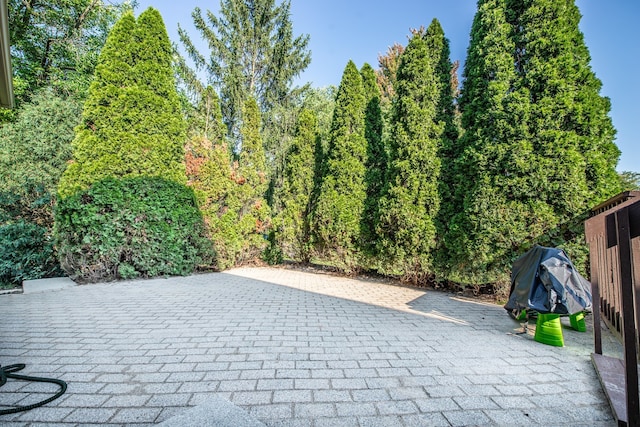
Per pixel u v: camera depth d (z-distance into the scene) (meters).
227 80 14.00
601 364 2.50
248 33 14.28
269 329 3.58
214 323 3.78
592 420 1.85
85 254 6.21
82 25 11.08
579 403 2.04
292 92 15.26
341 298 5.45
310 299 5.31
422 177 6.37
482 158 5.25
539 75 4.89
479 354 2.89
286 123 14.27
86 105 6.20
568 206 4.62
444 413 1.91
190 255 7.48
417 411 1.93
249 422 1.70
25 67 10.27
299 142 9.30
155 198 6.78
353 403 2.02
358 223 7.58
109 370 2.46
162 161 6.90
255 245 9.17
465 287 6.00
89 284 6.21
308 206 9.02
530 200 4.87
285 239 9.10
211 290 5.86
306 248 8.66
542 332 3.20
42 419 1.80
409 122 6.54
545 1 4.97
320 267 9.28
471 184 5.67
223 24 14.08
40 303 4.70
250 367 2.54
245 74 14.68
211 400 1.94
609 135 4.69
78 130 6.18
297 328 3.64
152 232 6.77
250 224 8.95
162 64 7.02
